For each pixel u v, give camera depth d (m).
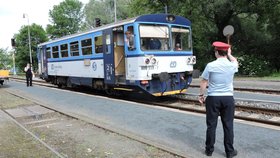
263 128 8.11
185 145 7.15
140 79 12.54
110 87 15.41
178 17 13.86
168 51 13.29
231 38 33.34
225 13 30.56
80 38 17.28
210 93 6.21
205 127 8.54
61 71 20.27
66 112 11.68
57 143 7.81
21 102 15.32
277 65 33.03
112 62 14.17
